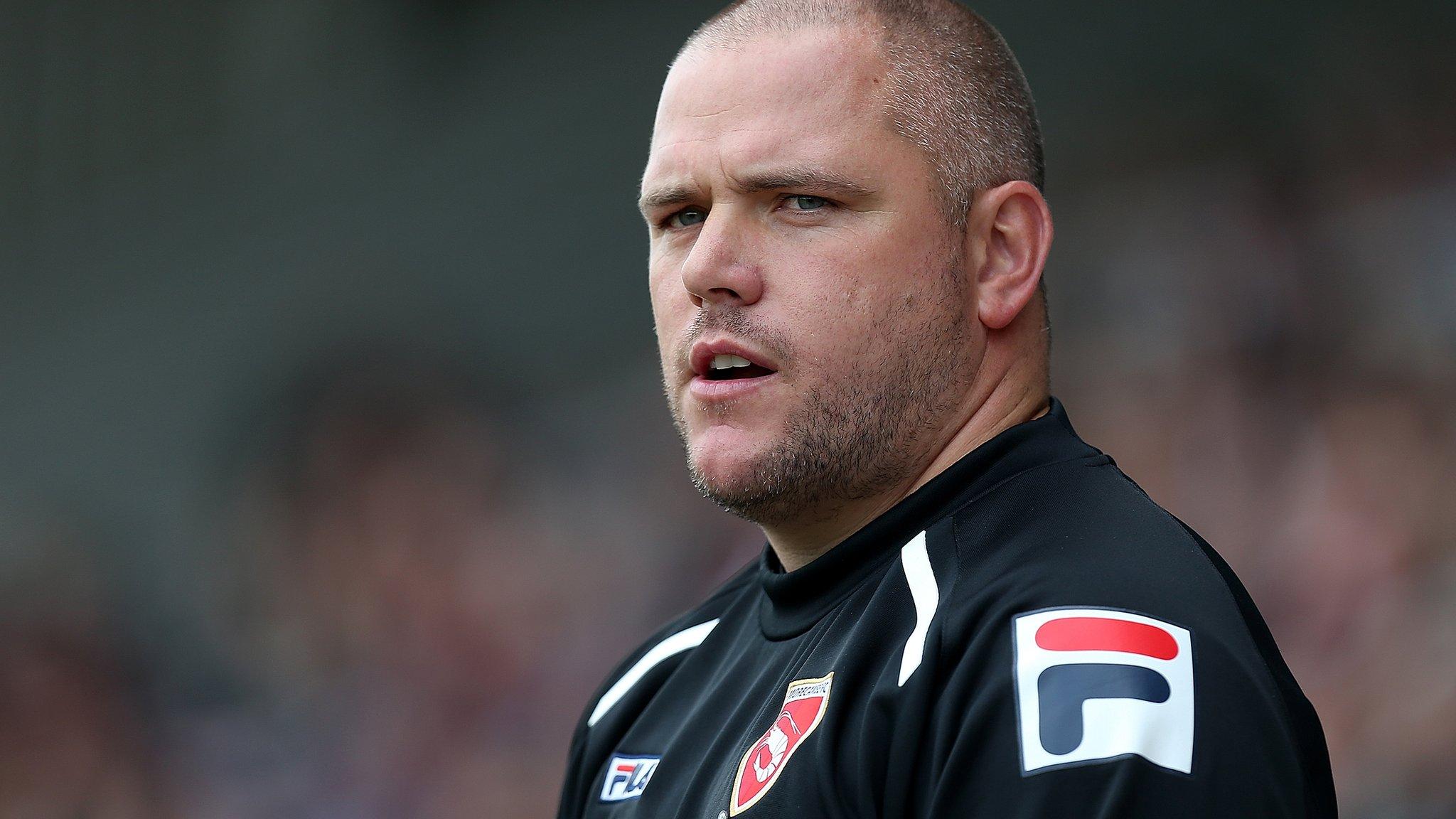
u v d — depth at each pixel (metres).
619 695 5.70
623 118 29.47
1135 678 3.56
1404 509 16.94
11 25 31.56
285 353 29.55
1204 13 23.27
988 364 4.79
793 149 4.52
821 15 4.75
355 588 25.27
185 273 30.66
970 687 3.75
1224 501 18.80
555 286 29.30
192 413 29.77
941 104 4.70
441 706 23.64
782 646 4.70
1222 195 21.67
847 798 3.89
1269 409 19.06
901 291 4.55
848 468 4.62
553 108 30.05
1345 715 15.54
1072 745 3.49
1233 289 20.53
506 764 22.77
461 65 30.69
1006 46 5.11
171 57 31.58
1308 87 21.92
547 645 23.89
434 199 30.25
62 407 30.30
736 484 4.62
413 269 30.00
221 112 31.31
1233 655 3.70
